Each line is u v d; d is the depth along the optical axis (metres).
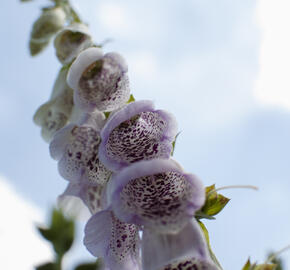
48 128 0.32
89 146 0.29
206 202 0.26
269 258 0.26
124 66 0.28
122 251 0.26
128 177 0.24
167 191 0.25
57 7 0.35
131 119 0.27
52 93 0.32
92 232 0.26
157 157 0.26
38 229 0.22
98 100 0.28
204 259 0.24
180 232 0.25
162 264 0.24
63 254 0.22
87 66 0.28
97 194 0.29
